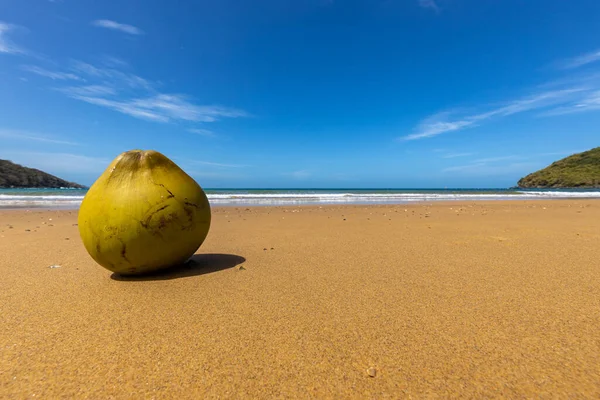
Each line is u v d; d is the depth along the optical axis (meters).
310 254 4.19
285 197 22.42
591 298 2.55
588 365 1.64
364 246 4.71
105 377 1.57
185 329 2.07
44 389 1.48
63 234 6.05
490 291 2.73
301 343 1.89
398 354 1.77
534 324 2.11
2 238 5.56
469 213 10.41
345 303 2.49
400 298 2.59
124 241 2.91
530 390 1.46
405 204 16.28
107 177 3.03
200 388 1.50
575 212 10.48
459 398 1.42
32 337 1.97
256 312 2.33
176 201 3.09
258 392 1.47
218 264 3.67
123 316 2.27
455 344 1.86
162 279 3.12
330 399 1.42
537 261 3.73
